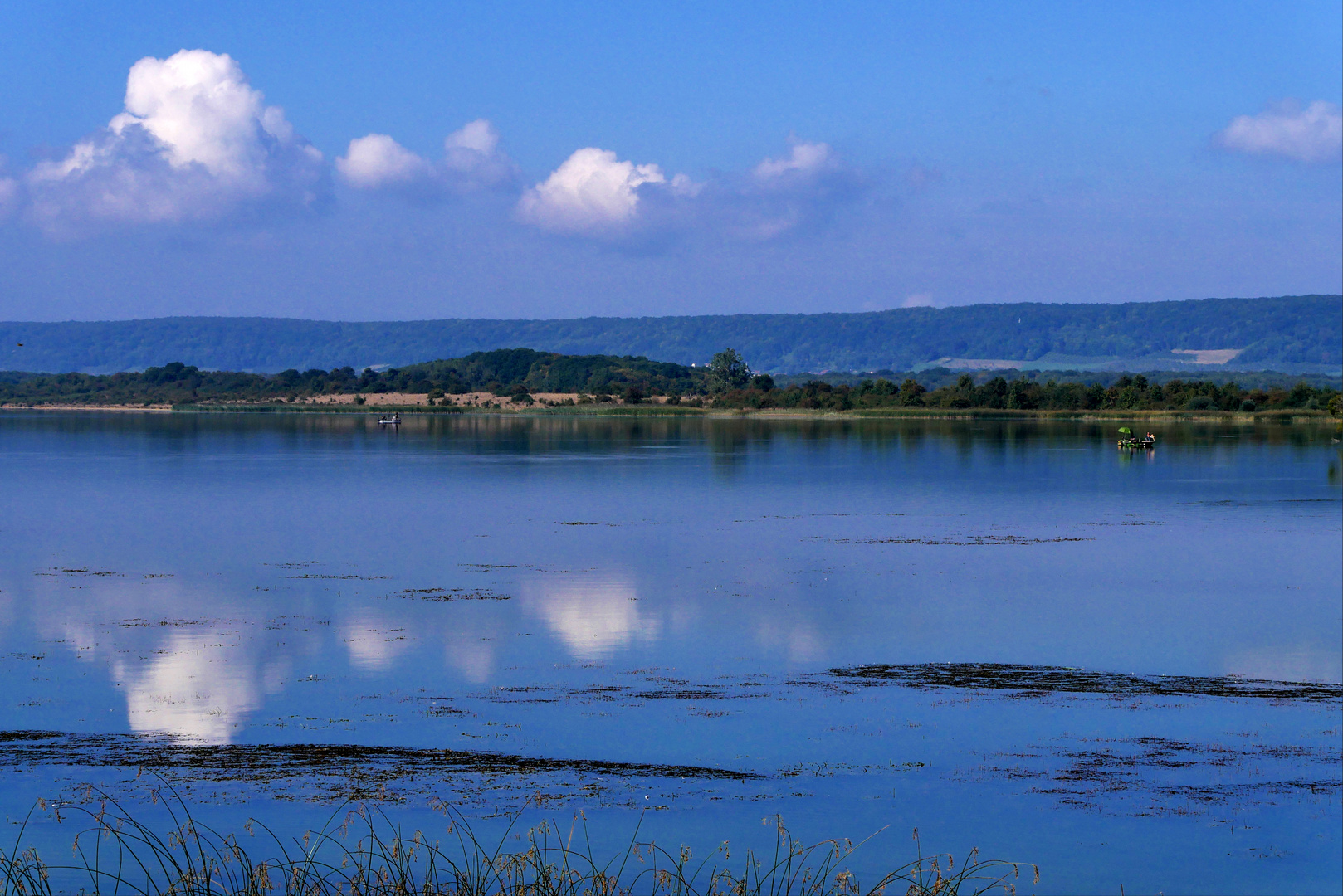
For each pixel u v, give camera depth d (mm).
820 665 41844
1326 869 24234
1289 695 38125
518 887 20891
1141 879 23969
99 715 34375
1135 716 35500
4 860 21375
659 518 89000
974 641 45875
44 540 75250
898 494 107750
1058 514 91500
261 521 86438
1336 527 82750
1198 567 65125
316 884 21297
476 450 179875
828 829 26297
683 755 31266
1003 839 25781
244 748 31203
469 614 50250
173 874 22609
